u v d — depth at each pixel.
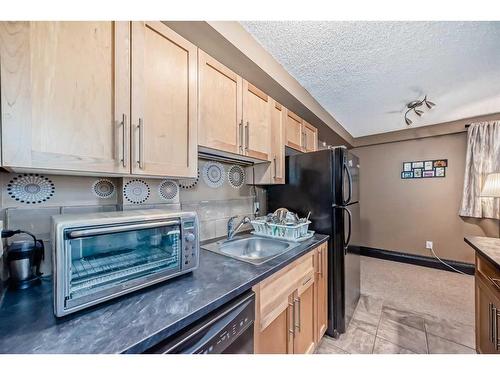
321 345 1.66
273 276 1.11
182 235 0.95
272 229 1.73
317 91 2.12
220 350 0.76
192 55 1.13
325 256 1.74
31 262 0.88
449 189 3.23
